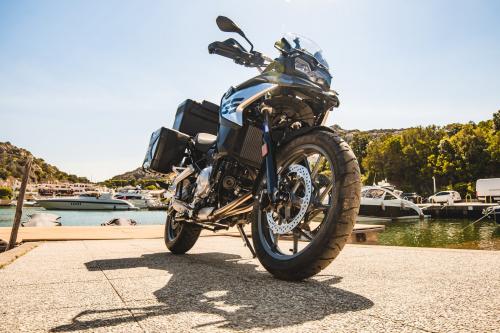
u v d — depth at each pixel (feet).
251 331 3.98
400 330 3.94
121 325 4.26
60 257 11.05
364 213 84.43
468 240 47.03
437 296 5.55
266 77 8.64
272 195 7.67
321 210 7.28
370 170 236.63
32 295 5.87
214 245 15.88
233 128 8.83
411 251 11.84
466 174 188.65
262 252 7.95
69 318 4.58
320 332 3.91
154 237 19.01
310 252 6.76
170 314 4.72
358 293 5.89
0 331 4.07
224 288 6.40
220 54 10.32
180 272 8.27
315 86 8.17
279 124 8.99
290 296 5.72
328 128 7.75
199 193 10.31
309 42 9.02
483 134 189.26
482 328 3.98
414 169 216.54
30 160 16.51
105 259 10.66
